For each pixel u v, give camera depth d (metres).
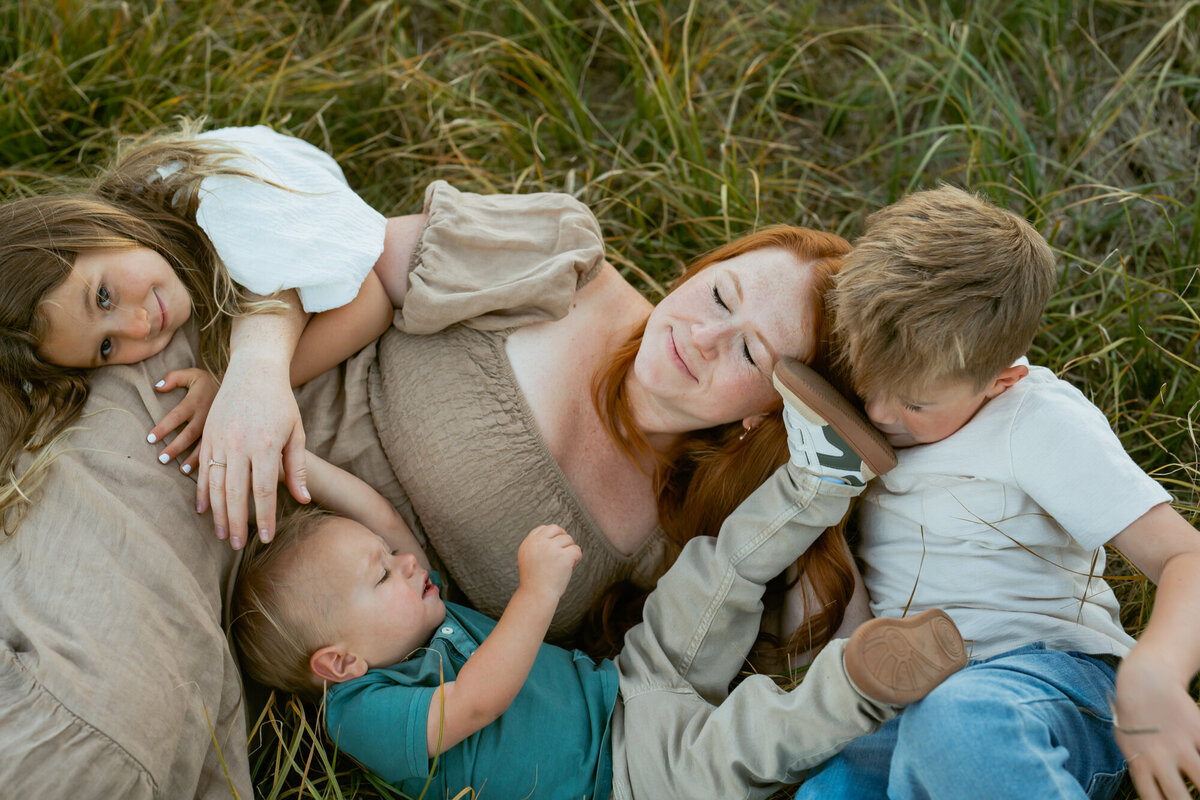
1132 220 2.37
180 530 1.50
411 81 2.51
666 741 1.57
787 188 2.47
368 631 1.60
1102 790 1.45
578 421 1.74
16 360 1.50
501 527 1.71
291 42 2.65
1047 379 1.57
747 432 1.73
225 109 2.47
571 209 1.83
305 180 1.76
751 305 1.59
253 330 1.61
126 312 1.53
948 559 1.58
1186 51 2.58
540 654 1.69
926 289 1.38
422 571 1.69
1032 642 1.51
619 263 2.35
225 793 1.47
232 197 1.66
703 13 2.72
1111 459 1.46
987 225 1.44
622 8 2.49
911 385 1.43
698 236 2.39
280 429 1.54
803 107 2.72
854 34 2.73
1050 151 2.51
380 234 1.74
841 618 1.71
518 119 2.60
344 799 1.64
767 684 1.54
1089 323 2.16
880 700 1.35
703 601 1.67
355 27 2.61
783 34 2.66
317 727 1.60
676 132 2.42
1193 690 1.65
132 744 1.32
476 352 1.70
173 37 2.58
